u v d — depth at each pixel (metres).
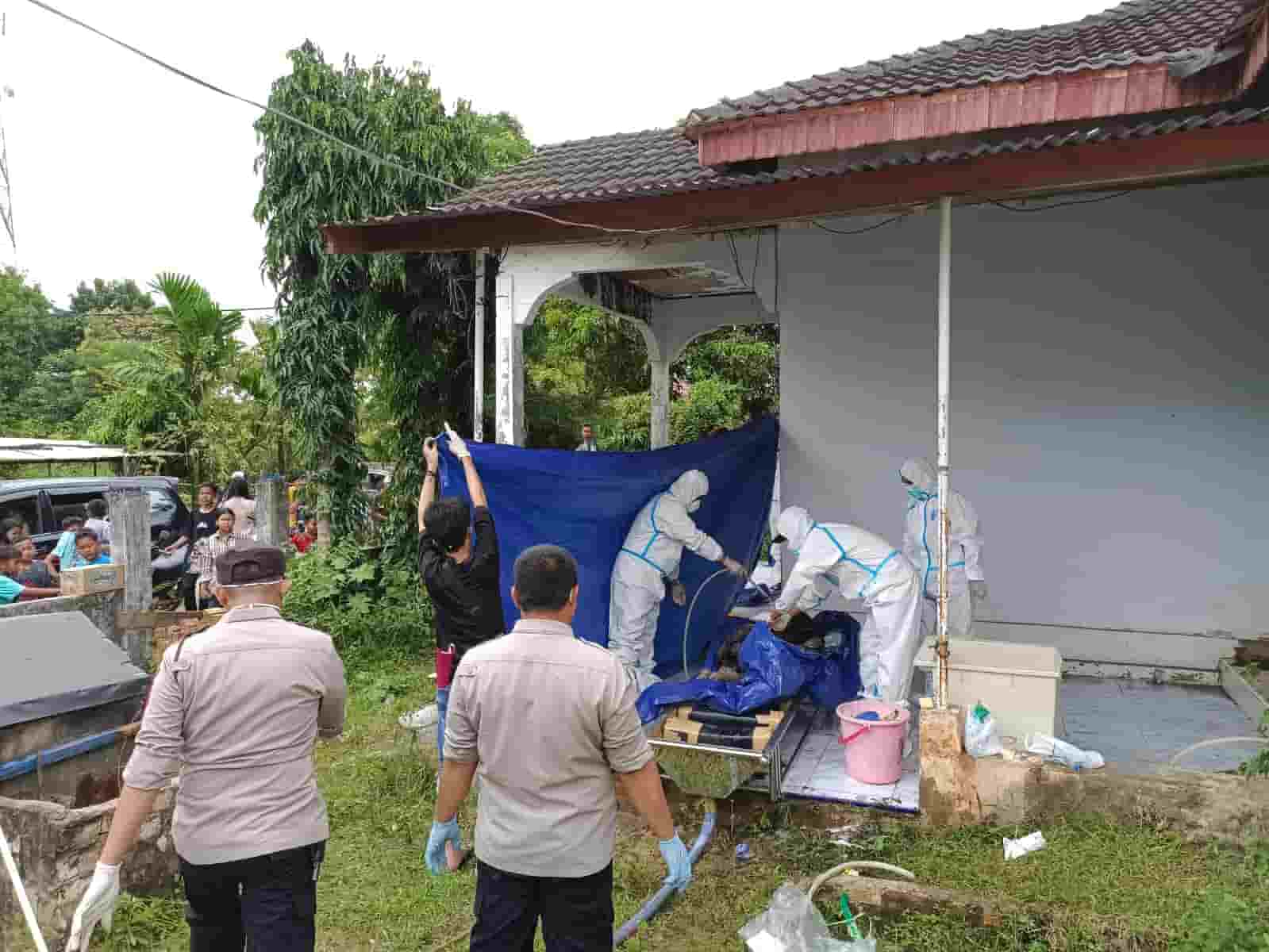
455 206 6.43
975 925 3.82
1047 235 7.06
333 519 10.66
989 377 7.27
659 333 10.90
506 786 2.60
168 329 16.08
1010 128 5.37
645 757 2.62
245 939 2.99
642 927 3.99
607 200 5.63
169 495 11.46
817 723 6.02
